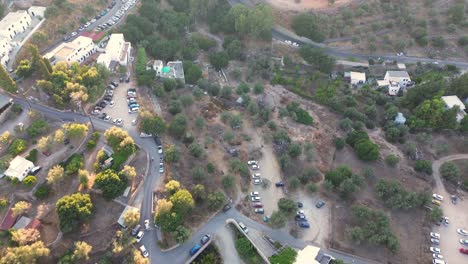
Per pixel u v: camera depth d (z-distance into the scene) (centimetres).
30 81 16438
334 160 16100
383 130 18062
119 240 11625
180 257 12081
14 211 11300
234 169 14725
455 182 15475
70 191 12506
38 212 11912
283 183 14875
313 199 14462
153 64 18975
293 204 13400
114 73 18062
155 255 12025
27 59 18200
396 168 15862
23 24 19412
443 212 14438
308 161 15900
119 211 12425
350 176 14725
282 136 16388
